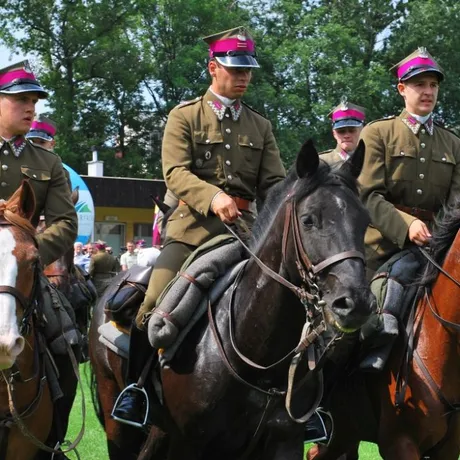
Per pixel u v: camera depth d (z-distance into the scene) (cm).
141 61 4675
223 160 670
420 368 653
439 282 653
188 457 625
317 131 4197
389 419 675
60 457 743
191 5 4581
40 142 1226
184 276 625
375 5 4872
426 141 741
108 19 4594
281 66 4350
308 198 532
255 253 582
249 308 583
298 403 595
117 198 3269
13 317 557
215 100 679
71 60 4641
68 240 708
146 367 659
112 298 724
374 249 741
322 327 532
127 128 5081
